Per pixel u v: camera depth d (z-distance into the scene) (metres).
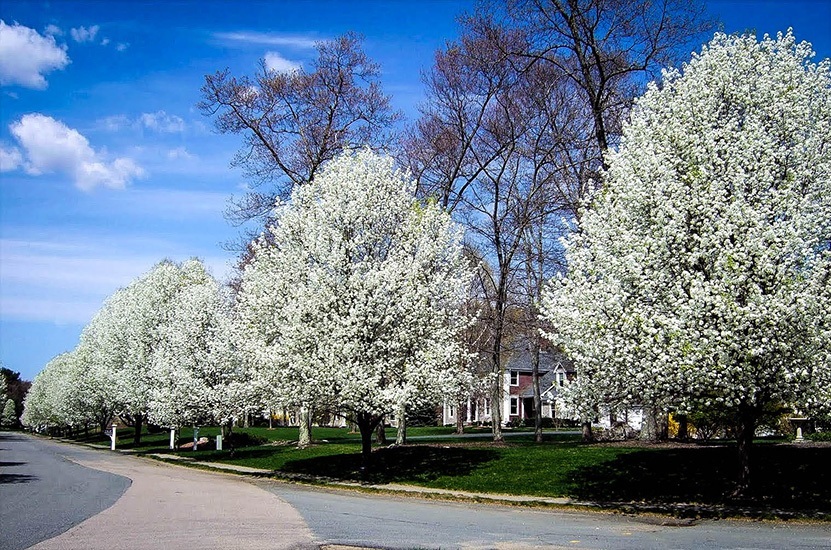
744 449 15.91
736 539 11.67
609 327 15.45
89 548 10.45
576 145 27.83
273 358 21.75
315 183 24.92
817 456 18.14
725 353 13.51
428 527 12.97
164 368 34.12
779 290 13.64
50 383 82.12
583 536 12.01
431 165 31.05
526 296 30.73
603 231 16.73
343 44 31.95
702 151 15.64
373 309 21.77
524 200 29.41
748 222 14.45
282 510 15.27
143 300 44.94
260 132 32.12
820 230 14.87
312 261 23.95
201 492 19.20
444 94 31.41
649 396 15.52
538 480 19.42
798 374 13.97
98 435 76.94
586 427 27.89
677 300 14.66
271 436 49.94
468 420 70.56
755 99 16.34
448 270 23.94
